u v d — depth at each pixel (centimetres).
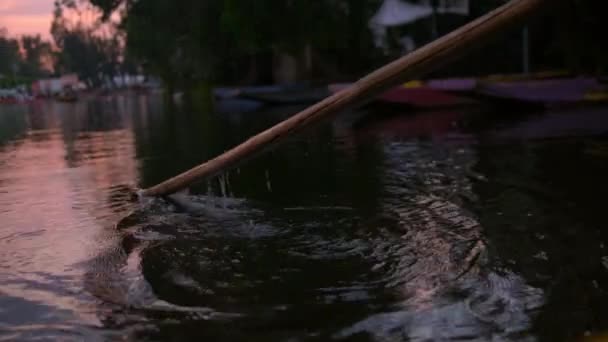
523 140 745
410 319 231
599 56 1424
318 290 263
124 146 927
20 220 409
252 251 321
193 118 1605
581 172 506
